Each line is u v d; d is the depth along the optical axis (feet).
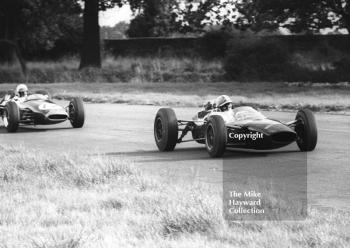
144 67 187.62
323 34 193.88
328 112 86.07
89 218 27.84
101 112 93.86
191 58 204.33
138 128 72.95
